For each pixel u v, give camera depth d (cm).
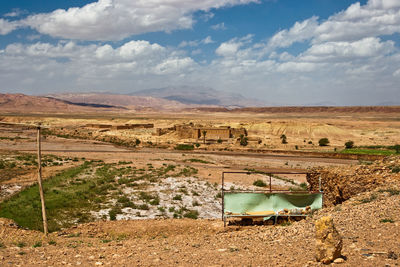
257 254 1013
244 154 8325
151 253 1112
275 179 4062
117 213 2170
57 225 1884
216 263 940
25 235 1583
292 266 863
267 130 14288
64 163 4984
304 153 8094
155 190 2905
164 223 1858
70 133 10538
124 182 3192
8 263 1002
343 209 1434
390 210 1266
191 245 1239
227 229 1602
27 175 3741
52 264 995
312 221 1338
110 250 1185
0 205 2341
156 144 9688
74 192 2706
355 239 1034
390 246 933
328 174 2083
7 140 8100
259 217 1631
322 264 841
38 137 1606
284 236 1212
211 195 2892
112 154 6850
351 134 13650
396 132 14838
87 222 1978
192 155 7575
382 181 1745
